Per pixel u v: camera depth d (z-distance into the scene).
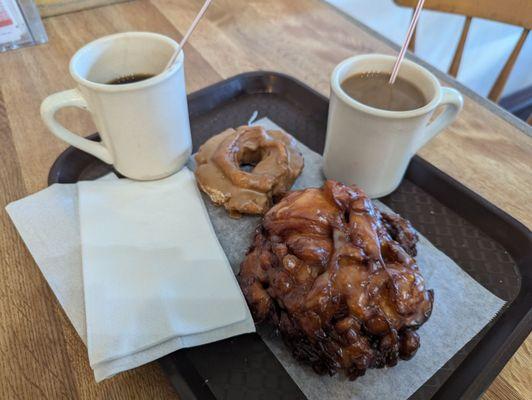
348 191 0.27
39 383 0.25
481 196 0.35
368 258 0.24
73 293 0.28
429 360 0.26
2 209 0.33
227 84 0.43
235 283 0.28
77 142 0.33
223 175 0.33
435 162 0.38
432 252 0.31
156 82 0.29
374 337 0.24
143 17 0.55
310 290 0.23
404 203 0.35
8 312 0.28
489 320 0.28
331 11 0.58
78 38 0.51
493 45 0.95
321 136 0.40
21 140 0.38
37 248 0.30
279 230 0.27
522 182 0.36
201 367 0.26
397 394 0.25
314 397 0.24
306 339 0.25
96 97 0.29
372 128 0.29
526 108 1.02
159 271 0.29
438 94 0.29
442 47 0.91
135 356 0.25
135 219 0.32
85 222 0.31
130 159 0.33
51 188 0.33
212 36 0.52
